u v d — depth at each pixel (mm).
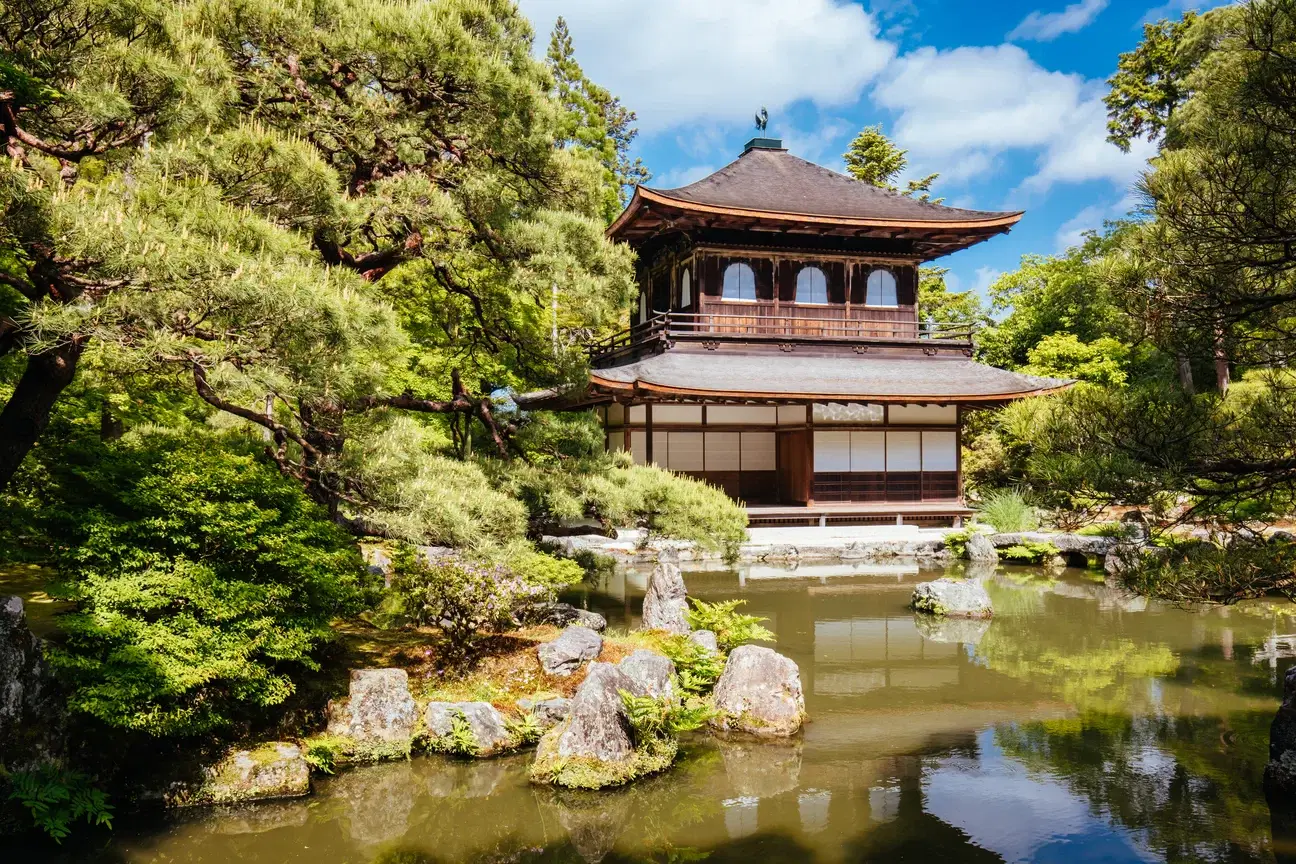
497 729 9133
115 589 7414
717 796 8156
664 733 9336
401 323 15203
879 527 26719
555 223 10406
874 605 17438
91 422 10680
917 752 9266
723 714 10055
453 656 10594
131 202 6320
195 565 7773
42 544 8164
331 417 9289
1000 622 15891
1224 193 6332
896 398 25578
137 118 7145
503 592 10742
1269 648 13883
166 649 7418
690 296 28797
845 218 27078
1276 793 8078
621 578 19828
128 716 7031
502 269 10797
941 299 45969
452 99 9906
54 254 5953
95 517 7598
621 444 27656
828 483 26750
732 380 25812
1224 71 6609
